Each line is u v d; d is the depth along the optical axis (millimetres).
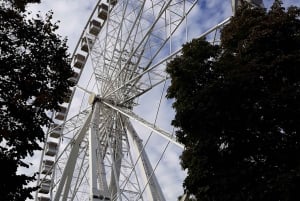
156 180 31297
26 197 13742
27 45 14867
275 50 15289
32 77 14586
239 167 14203
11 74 14336
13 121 14273
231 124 14625
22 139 14156
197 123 15352
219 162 14711
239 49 16078
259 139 14156
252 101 14539
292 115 13789
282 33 15398
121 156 35250
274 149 13867
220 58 16781
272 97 14008
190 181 15219
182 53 17906
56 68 15211
